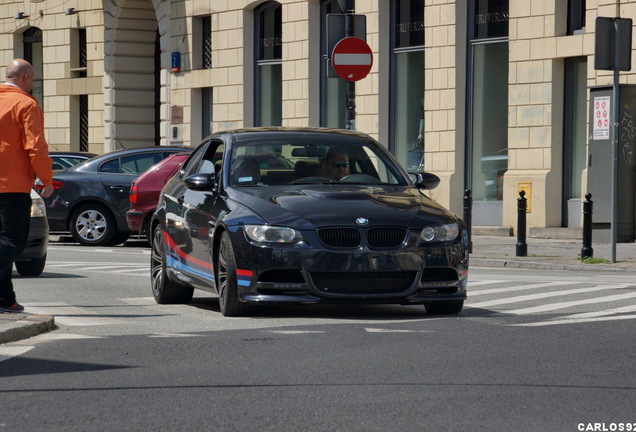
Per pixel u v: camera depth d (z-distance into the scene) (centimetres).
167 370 1098
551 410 912
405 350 1211
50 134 5403
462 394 974
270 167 1616
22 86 1434
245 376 1063
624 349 1216
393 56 3756
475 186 3519
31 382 1038
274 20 4231
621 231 2997
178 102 4572
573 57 3262
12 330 1293
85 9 5231
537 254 2705
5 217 1412
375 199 1520
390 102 3769
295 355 1183
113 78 5059
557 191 3294
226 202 1542
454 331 1357
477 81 3503
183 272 1677
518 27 3344
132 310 1644
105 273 2291
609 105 2873
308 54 4000
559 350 1209
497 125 3466
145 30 5075
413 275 1465
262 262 1454
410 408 920
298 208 1481
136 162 3200
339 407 924
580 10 3259
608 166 2973
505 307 1641
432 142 3581
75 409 921
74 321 1487
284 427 857
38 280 2127
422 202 1541
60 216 3177
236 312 1517
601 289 1870
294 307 1642
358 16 2731
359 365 1120
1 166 1400
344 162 1638
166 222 1750
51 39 5378
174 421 877
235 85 4319
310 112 4012
